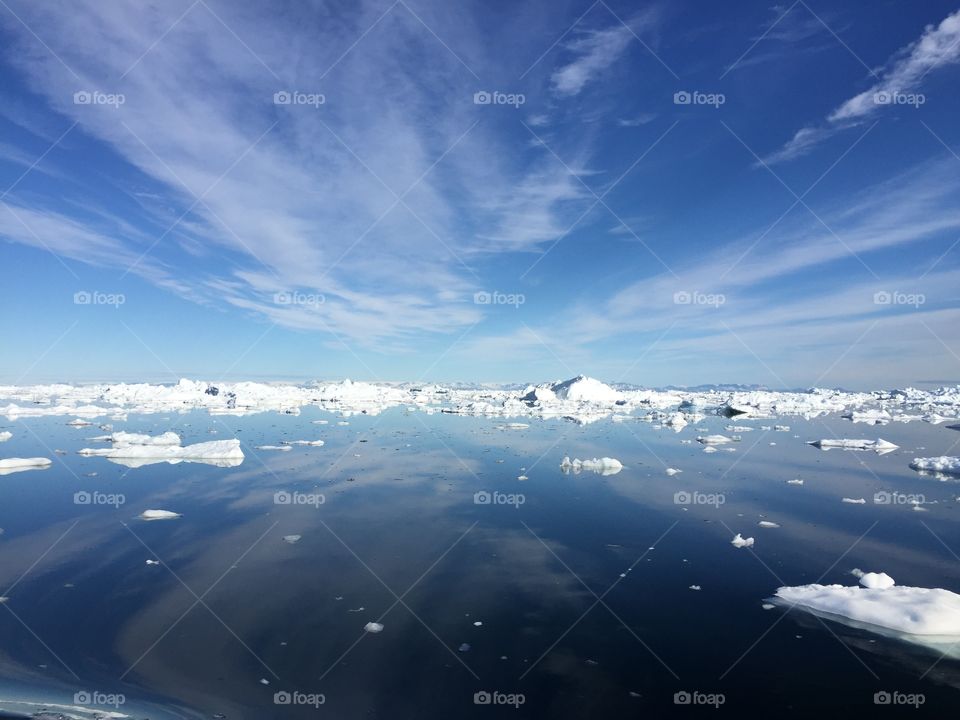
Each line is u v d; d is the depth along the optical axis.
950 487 27.23
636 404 89.75
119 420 57.16
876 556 17.56
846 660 11.44
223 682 10.68
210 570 16.41
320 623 13.16
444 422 59.00
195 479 28.70
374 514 22.41
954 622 12.48
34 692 10.24
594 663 11.40
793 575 16.11
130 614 13.56
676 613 13.71
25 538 19.28
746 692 10.39
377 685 10.59
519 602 14.35
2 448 38.22
